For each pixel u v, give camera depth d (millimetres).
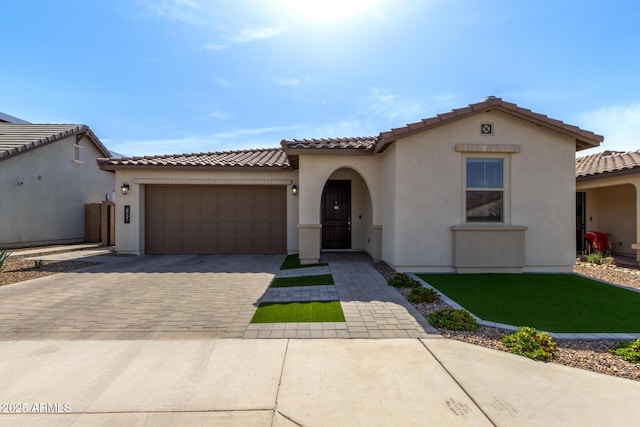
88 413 3145
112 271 10008
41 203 16719
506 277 8758
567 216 9406
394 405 3291
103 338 4887
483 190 9414
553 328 5277
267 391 3521
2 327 5312
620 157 14039
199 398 3393
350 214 14000
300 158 11133
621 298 6898
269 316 5828
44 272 9797
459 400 3377
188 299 6938
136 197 13398
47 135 17078
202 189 13867
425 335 5000
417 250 9312
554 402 3342
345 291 7500
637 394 3488
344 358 4258
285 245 13930
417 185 9289
